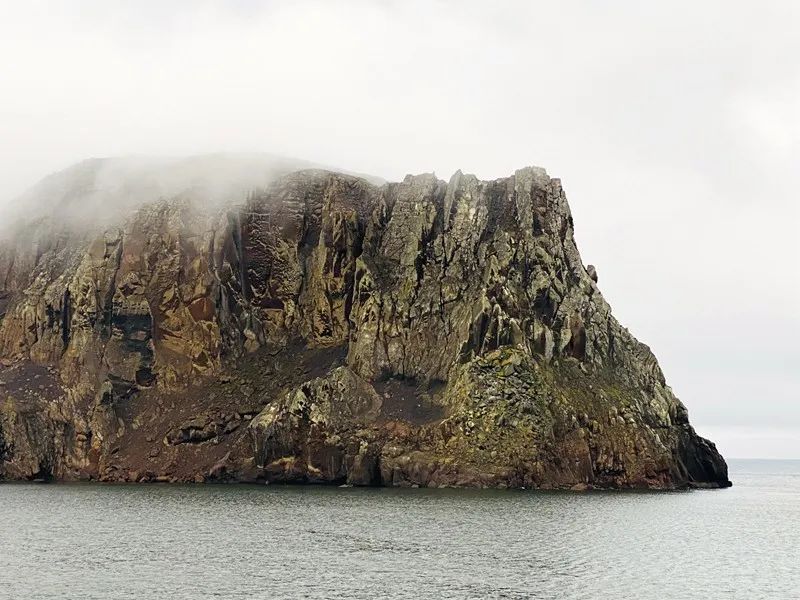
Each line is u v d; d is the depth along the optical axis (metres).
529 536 122.69
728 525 150.75
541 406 199.12
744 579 100.88
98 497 173.88
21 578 93.50
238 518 139.25
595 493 191.12
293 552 108.50
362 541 116.69
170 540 117.50
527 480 191.88
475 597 86.31
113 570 97.56
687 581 98.12
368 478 197.38
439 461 195.00
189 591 87.88
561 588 91.31
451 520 137.25
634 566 105.06
